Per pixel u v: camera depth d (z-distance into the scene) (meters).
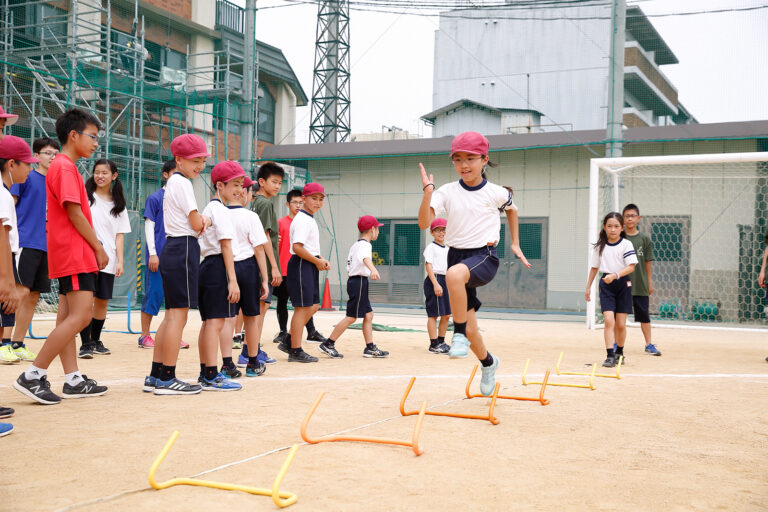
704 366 6.61
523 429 3.56
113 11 18.44
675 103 25.22
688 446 3.25
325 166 19.75
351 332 10.16
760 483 2.66
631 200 16.14
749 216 15.32
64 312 4.76
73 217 4.03
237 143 20.22
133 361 6.22
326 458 2.88
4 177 5.03
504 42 26.19
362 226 6.92
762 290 14.98
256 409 3.95
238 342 7.45
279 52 24.70
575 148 17.48
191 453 2.92
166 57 20.56
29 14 16.20
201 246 4.75
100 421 3.55
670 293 15.61
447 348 7.52
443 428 3.53
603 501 2.40
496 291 18.12
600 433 3.50
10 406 3.96
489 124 23.83
